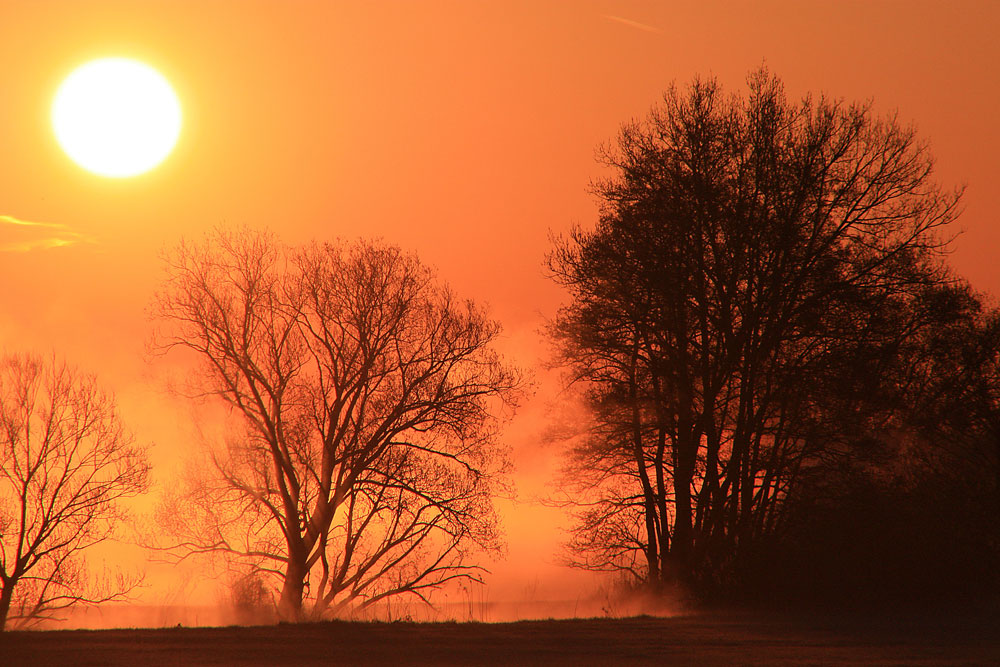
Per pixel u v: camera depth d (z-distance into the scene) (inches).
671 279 3043.8
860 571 2896.2
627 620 2630.4
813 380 2962.6
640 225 3105.3
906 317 3078.2
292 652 1975.9
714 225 3097.9
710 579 2928.2
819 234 3080.7
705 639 2182.6
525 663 1814.7
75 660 1846.7
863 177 3125.0
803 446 2997.0
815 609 2819.9
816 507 2908.5
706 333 3097.9
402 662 1830.7
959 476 3157.0
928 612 2743.6
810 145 3093.0
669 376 3038.9
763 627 2415.1
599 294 3120.1
